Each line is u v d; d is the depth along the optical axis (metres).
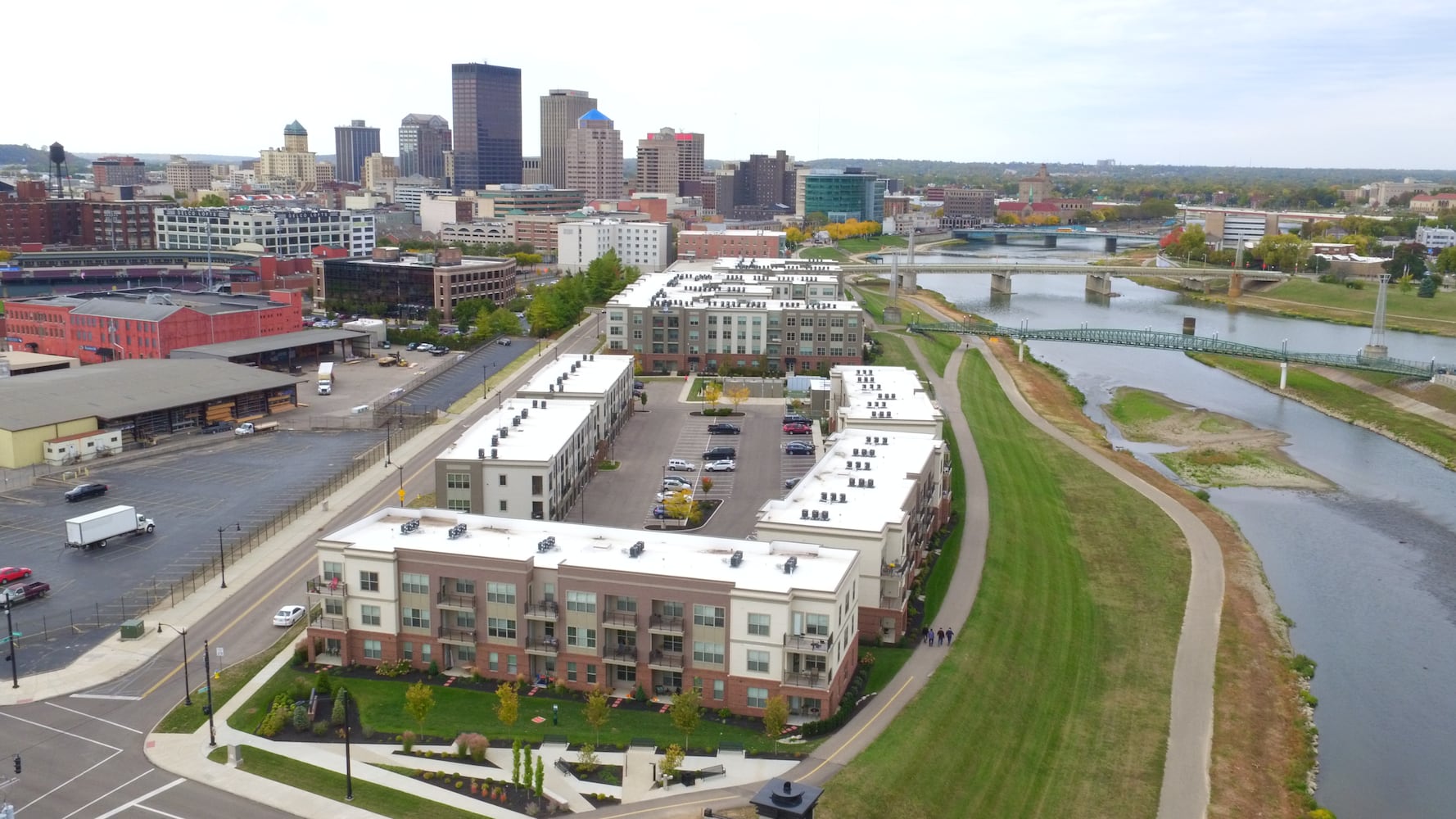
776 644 104.75
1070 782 101.88
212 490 171.88
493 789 92.44
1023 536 161.88
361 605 114.62
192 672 112.12
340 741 99.81
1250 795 102.19
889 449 155.62
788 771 96.25
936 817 93.19
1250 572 158.62
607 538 120.12
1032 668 122.25
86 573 136.88
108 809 88.19
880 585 122.81
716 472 185.25
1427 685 126.88
